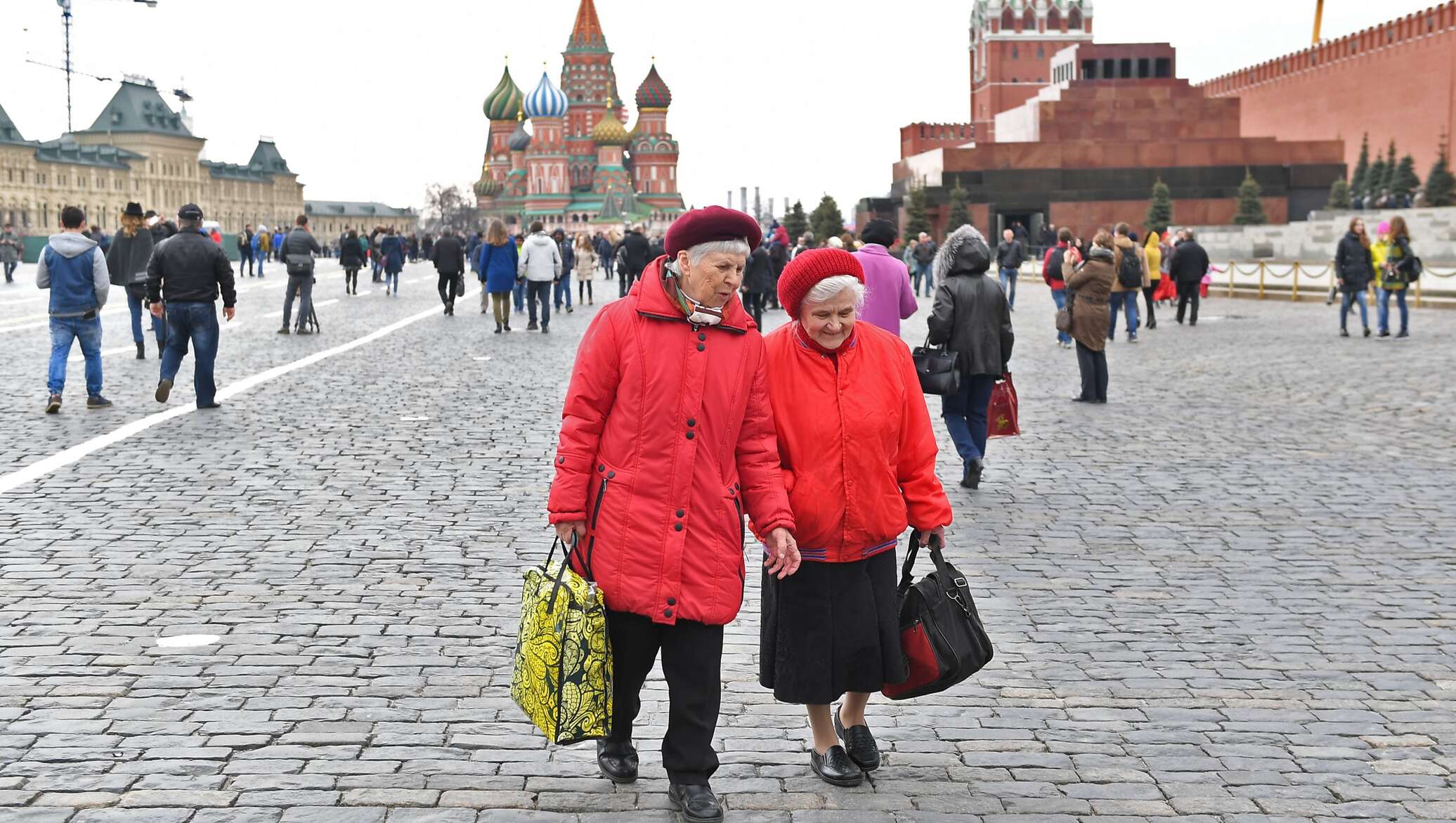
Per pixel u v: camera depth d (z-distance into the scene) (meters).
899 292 9.75
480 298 35.47
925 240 39.38
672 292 4.47
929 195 75.06
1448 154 77.94
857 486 4.66
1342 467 11.16
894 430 4.77
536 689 4.33
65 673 5.86
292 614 6.80
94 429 12.59
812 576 4.70
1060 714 5.58
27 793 4.60
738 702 5.73
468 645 6.36
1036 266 52.72
